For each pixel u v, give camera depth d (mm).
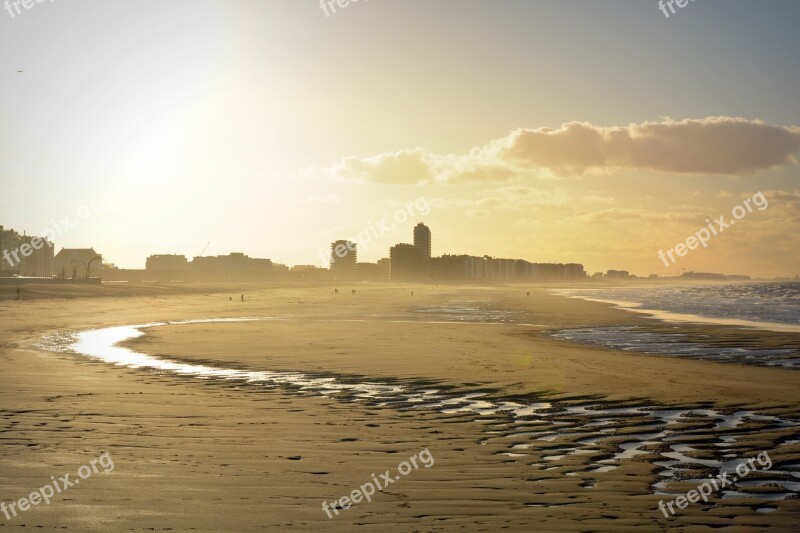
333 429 12391
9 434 11438
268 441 11195
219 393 16906
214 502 7645
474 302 91125
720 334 39469
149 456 9930
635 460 10125
